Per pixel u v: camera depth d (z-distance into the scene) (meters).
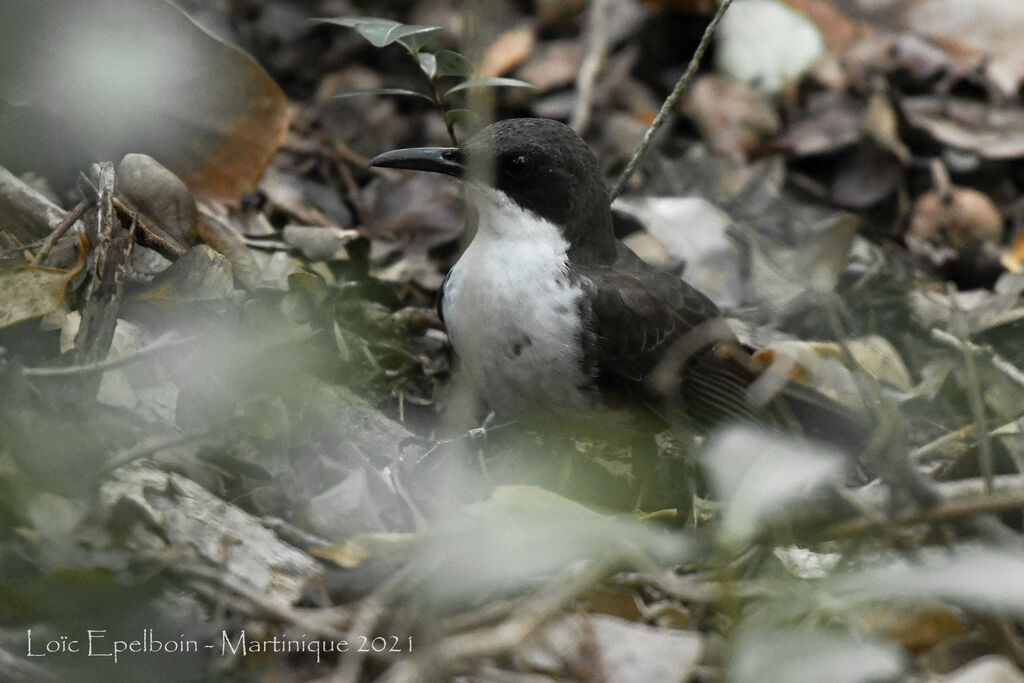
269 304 9.20
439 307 9.43
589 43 14.38
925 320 11.42
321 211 11.72
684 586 6.32
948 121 14.04
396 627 6.18
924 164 13.62
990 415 10.27
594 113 13.94
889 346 10.89
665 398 8.99
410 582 6.16
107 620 6.13
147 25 9.91
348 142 13.05
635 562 5.89
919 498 6.00
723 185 13.21
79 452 6.93
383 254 11.34
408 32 8.84
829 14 15.06
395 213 11.88
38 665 5.88
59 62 9.82
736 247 11.97
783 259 11.84
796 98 14.41
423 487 8.41
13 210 8.87
